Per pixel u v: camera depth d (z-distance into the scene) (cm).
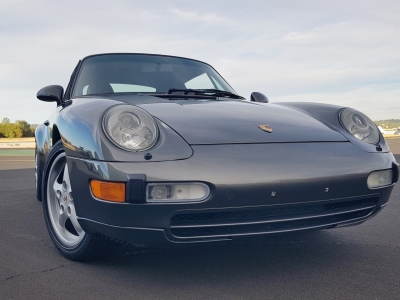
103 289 195
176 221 193
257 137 214
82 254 227
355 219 223
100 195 192
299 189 199
